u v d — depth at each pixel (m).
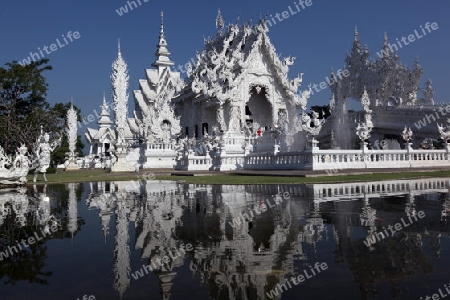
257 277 4.49
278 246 5.86
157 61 72.25
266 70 51.66
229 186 17.03
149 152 45.44
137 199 13.10
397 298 3.70
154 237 6.82
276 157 27.64
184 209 10.21
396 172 21.38
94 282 4.48
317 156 23.72
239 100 49.88
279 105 52.50
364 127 25.17
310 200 10.96
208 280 4.44
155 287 4.26
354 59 50.59
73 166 63.91
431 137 38.81
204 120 53.72
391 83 46.78
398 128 41.78
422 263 4.77
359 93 49.38
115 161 41.91
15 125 50.88
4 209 11.20
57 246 6.36
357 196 11.49
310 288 4.06
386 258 5.03
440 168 24.47
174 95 61.81
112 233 7.35
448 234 6.27
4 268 5.13
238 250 5.73
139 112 68.81
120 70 43.19
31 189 19.38
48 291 4.20
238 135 44.78
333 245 5.80
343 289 3.99
